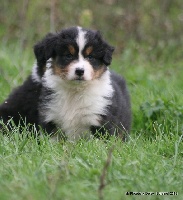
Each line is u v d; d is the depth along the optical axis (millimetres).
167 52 15883
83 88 9500
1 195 6121
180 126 9797
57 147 8094
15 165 7102
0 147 7820
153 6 17078
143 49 15828
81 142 8422
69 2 16734
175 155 7719
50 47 9641
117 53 15805
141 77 13180
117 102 9789
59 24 16234
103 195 6312
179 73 14008
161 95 11172
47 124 9594
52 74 9656
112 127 9547
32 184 6406
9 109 10609
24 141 7953
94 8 16781
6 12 17344
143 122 10375
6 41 16266
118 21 16641
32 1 16484
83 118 9523
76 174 6910
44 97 9742
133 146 8164
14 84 12312
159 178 6930
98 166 7250
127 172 7059
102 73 9633
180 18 16781
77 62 9344
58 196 6164
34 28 16266
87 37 9453
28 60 14320
